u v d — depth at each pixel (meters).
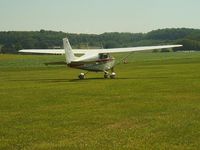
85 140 12.17
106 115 16.39
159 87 26.89
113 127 14.04
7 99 22.42
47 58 126.31
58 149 11.20
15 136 12.84
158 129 13.45
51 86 29.80
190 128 13.39
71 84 31.17
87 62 36.44
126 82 31.62
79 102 20.45
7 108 18.98
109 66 37.81
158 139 12.04
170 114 16.20
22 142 12.03
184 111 16.83
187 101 19.84
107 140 12.10
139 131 13.24
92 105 19.28
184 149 10.88
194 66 57.72
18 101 21.47
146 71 48.19
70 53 35.88
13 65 80.12
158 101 20.05
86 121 15.20
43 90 26.94
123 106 18.70
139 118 15.55
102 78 37.59
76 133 13.18
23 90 27.36
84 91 25.53
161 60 91.12
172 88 26.05
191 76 36.91
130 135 12.70
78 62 36.00
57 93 24.83
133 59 102.38
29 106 19.48
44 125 14.59
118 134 12.89
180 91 24.25
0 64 84.69
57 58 125.56
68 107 18.81
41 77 42.62
